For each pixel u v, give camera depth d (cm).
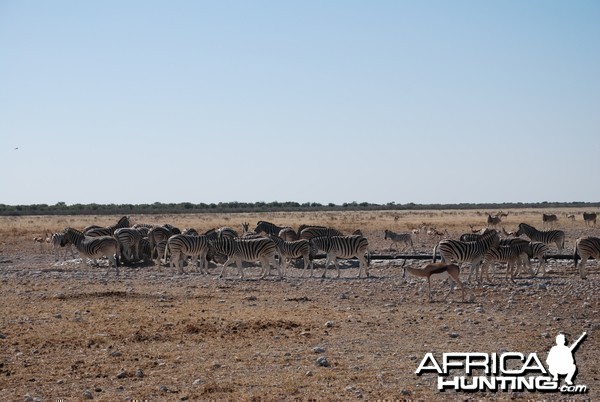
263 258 2881
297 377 1362
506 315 1970
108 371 1393
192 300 2225
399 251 4350
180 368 1423
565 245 4712
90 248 3147
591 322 1859
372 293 2384
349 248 2973
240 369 1417
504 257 2664
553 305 2102
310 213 13012
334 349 1578
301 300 2239
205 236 3198
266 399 1230
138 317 1894
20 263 3756
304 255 3061
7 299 2227
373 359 1498
